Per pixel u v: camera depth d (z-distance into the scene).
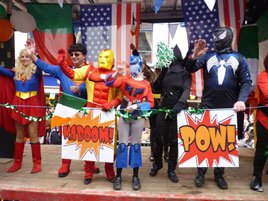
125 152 2.84
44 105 3.68
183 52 3.59
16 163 3.61
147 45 9.69
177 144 3.12
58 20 4.39
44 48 4.38
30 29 3.79
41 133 3.60
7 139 4.30
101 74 3.01
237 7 3.96
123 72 2.77
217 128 2.80
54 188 2.85
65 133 2.96
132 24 4.29
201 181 2.91
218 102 2.84
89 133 2.93
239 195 2.66
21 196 2.78
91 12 4.33
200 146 2.81
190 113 2.82
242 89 2.76
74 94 3.28
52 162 4.07
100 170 3.67
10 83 3.77
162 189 2.87
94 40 4.33
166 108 3.10
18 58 3.55
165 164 4.05
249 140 6.55
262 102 2.86
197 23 3.99
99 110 2.91
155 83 3.44
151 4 4.56
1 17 4.02
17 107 3.43
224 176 3.41
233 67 2.79
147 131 7.03
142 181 3.16
